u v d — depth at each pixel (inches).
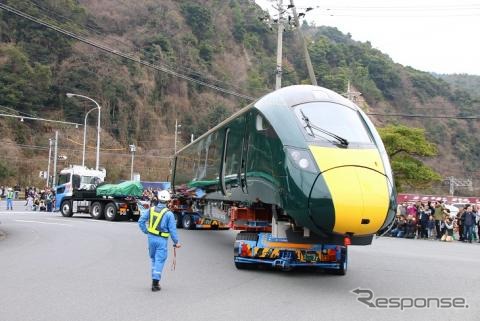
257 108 448.1
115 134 3036.4
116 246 593.3
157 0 3100.4
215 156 620.4
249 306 303.1
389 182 358.3
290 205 362.9
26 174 2778.1
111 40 2829.7
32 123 2888.8
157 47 2773.1
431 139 3038.9
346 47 3152.1
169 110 3225.9
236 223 465.7
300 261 417.1
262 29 3021.7
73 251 544.1
